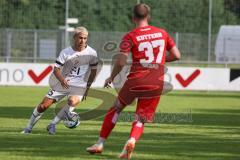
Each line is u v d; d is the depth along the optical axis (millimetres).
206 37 84812
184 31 86562
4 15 87125
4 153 28703
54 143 32281
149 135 36531
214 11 86438
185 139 35094
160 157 28234
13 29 84875
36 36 84875
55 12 87562
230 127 42312
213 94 80625
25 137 34500
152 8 87188
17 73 81938
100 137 28016
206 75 81312
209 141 34406
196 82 81438
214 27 86250
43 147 30781
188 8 86438
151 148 31078
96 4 87812
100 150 28062
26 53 84938
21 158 27344
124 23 87875
